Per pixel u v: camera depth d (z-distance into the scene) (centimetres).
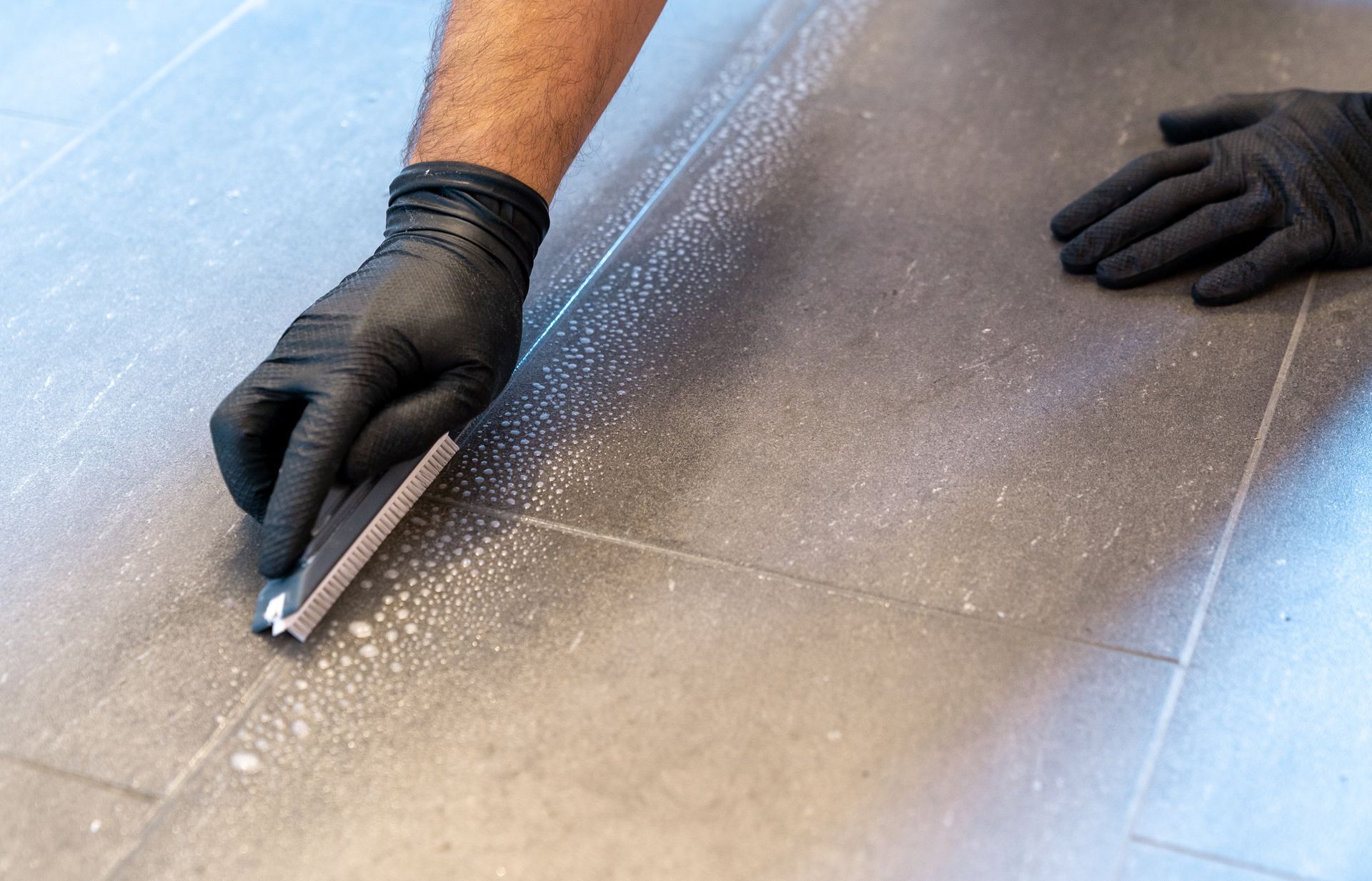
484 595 97
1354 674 88
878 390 114
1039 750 84
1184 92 154
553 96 107
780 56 168
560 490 105
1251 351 116
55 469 110
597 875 79
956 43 168
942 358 118
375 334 95
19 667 93
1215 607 93
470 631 94
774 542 100
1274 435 107
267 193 146
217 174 149
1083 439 108
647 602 95
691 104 159
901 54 167
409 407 96
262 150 153
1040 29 169
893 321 123
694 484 105
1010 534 99
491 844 80
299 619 91
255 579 98
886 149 149
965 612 93
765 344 121
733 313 125
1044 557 97
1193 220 123
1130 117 150
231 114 160
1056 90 157
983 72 162
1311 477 103
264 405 94
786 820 81
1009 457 106
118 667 92
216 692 90
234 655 93
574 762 85
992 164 145
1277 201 124
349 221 140
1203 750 84
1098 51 164
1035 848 79
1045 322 121
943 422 110
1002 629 92
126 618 96
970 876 78
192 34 177
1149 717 86
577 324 124
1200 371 114
